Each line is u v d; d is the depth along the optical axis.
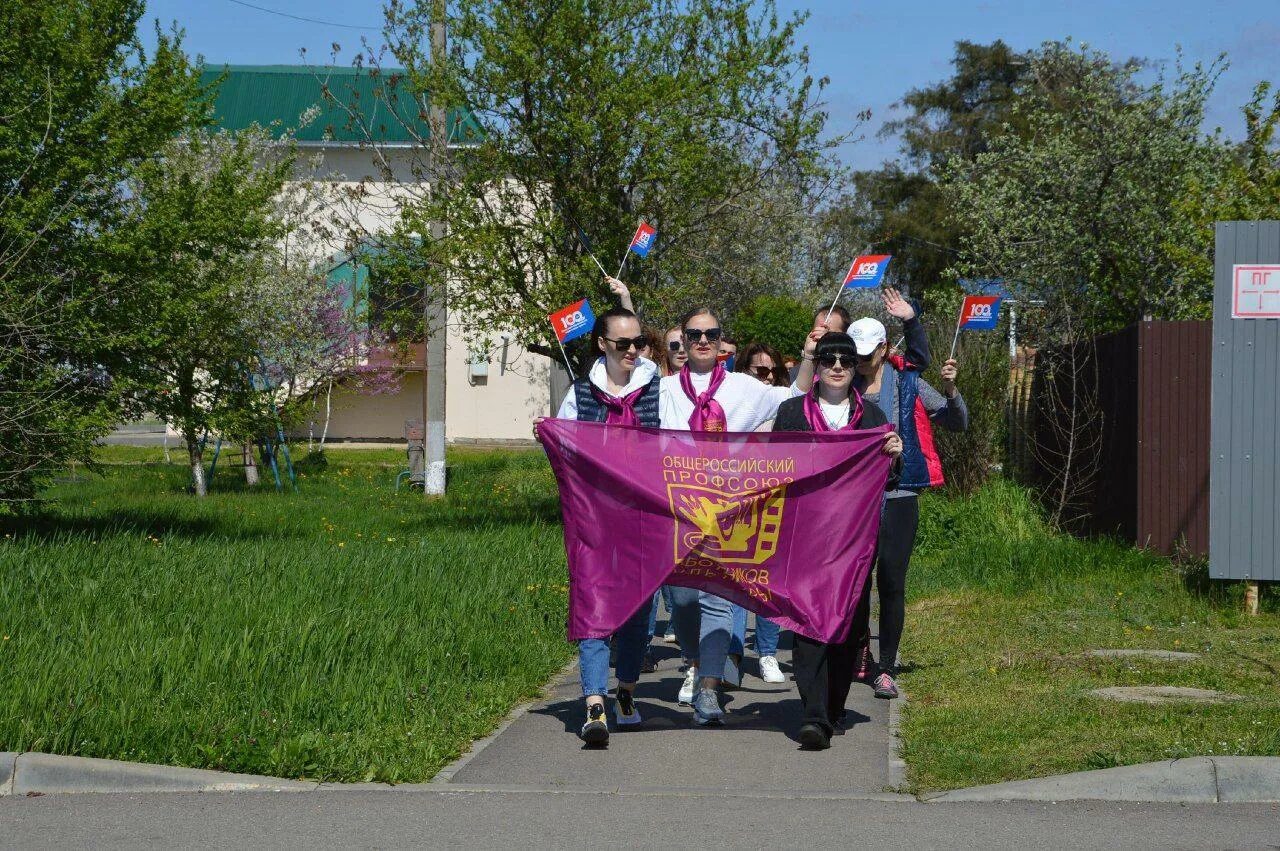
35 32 13.29
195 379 15.47
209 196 14.62
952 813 5.54
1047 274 19.39
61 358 13.67
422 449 24.42
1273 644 9.07
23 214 13.02
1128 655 8.70
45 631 8.30
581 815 5.55
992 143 21.83
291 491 23.66
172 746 6.27
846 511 6.77
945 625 10.06
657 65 16.19
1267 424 10.22
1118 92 21.73
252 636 8.12
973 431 16.66
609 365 7.20
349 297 25.92
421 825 5.43
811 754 6.55
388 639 8.34
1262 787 5.68
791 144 16.09
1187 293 18.36
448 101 15.91
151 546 12.67
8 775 5.93
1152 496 12.47
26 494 13.62
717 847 5.11
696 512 6.77
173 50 14.30
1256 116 16.08
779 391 7.55
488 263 15.84
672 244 16.59
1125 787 5.72
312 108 27.69
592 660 6.76
